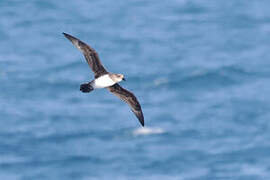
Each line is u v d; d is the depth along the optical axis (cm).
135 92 6506
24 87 6644
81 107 6194
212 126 5753
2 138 5612
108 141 5562
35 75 6944
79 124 5875
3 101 6325
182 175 4953
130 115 6003
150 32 8319
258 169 4978
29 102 6309
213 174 4947
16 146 5488
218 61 7288
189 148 5369
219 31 8325
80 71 7056
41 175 5066
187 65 7188
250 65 7100
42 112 6106
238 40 7994
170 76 6856
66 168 5162
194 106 6166
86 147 5466
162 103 6234
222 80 6712
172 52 7625
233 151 5284
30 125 5859
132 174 5012
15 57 7512
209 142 5456
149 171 5034
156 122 5850
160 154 5288
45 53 7619
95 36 8225
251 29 8344
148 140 5531
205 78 6769
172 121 5859
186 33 8281
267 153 5228
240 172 4950
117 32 8338
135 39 8062
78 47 2011
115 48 7788
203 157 5219
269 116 5862
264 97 6266
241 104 6144
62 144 5528
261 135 5531
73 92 6525
